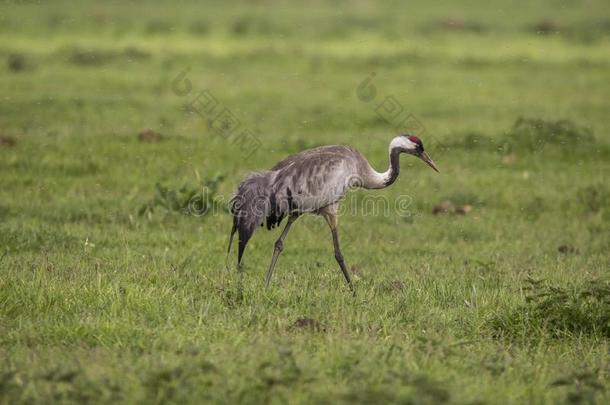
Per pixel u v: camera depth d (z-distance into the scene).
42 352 13.93
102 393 11.94
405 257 22.66
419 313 16.94
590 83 49.19
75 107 39.22
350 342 14.38
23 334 14.66
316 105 41.88
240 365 13.11
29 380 12.44
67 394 11.83
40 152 30.48
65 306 16.39
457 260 22.16
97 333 14.86
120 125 35.81
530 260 22.20
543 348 15.35
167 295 17.17
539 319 16.28
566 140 34.22
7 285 17.02
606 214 27.45
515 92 46.16
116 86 44.72
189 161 30.02
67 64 50.06
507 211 27.53
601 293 16.45
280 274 20.17
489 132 36.12
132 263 19.84
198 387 12.23
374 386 12.31
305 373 12.66
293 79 48.34
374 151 32.94
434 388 11.92
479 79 49.50
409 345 14.53
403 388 12.23
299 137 34.88
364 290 18.58
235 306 17.20
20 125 35.06
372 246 23.67
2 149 30.67
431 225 25.92
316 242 23.98
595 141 34.66
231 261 21.47
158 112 39.06
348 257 22.66
